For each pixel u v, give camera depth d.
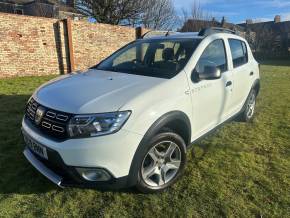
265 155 4.29
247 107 5.45
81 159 2.71
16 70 11.08
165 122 3.07
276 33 37.69
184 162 3.48
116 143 2.73
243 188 3.41
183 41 4.05
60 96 3.08
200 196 3.25
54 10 30.56
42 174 3.31
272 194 3.31
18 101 7.05
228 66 4.46
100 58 13.52
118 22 27.75
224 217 2.93
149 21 30.58
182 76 3.47
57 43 11.99
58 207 3.04
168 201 3.16
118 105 2.82
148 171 3.14
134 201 3.15
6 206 3.01
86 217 2.91
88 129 2.72
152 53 4.09
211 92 3.88
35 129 3.06
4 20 10.39
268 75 13.08
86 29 12.70
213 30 4.45
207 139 4.82
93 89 3.15
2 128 5.11
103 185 2.86
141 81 3.34
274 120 5.88
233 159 4.12
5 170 3.68
